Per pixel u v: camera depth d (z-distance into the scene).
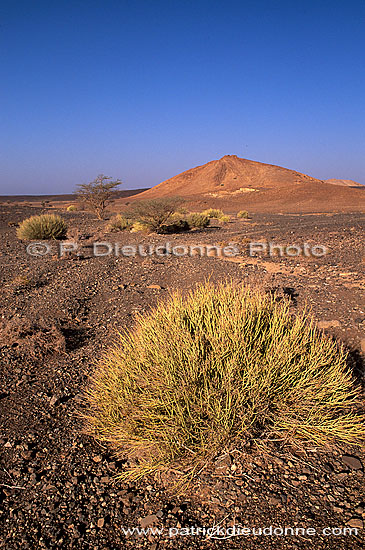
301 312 6.15
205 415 2.67
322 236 17.06
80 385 4.24
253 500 2.38
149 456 2.78
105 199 36.44
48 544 2.18
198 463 2.56
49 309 7.11
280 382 2.86
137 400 2.76
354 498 2.36
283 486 2.48
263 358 2.91
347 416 2.91
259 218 35.34
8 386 4.27
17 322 6.03
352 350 4.68
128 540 2.18
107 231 25.27
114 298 7.98
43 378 4.45
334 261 10.99
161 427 2.61
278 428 2.77
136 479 2.59
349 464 2.67
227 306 3.39
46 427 3.43
